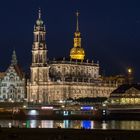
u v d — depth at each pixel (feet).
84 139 545.85
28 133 596.70
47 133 599.57
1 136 557.33
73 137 561.43
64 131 622.13
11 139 538.47
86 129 652.07
